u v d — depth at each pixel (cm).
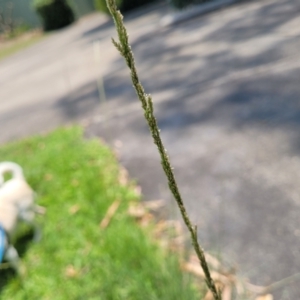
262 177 275
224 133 354
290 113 341
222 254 225
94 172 361
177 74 595
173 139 380
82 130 495
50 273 261
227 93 442
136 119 466
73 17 2439
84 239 278
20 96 866
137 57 805
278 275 201
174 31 947
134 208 294
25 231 317
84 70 874
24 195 303
